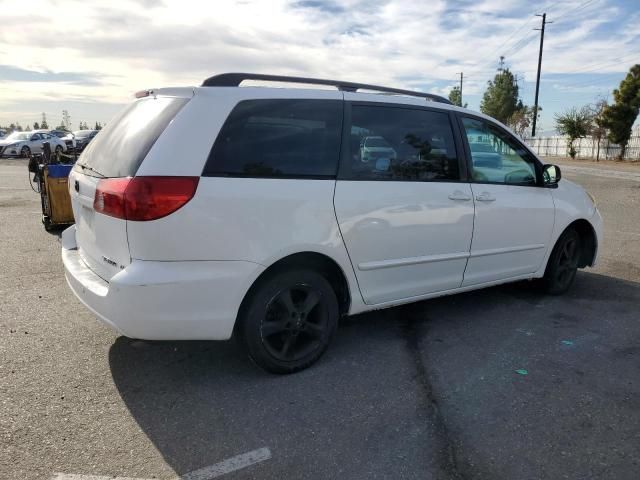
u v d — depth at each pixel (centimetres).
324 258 358
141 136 319
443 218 407
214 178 309
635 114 3575
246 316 332
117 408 310
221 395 327
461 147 426
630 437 287
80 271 347
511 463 264
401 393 333
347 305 379
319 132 353
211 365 367
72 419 297
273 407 314
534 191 479
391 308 490
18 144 2747
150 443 277
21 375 346
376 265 377
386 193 375
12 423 291
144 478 249
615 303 510
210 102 320
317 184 344
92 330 421
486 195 435
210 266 309
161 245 297
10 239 746
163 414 304
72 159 902
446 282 427
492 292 542
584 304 507
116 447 272
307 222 338
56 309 466
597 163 3422
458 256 425
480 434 289
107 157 337
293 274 343
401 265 392
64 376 346
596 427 297
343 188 355
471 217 425
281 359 349
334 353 391
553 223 496
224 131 318
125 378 346
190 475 252
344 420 301
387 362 376
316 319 366
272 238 326
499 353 393
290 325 349
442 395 330
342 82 381
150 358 375
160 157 300
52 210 794
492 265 456
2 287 526
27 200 1151
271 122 336
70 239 407
